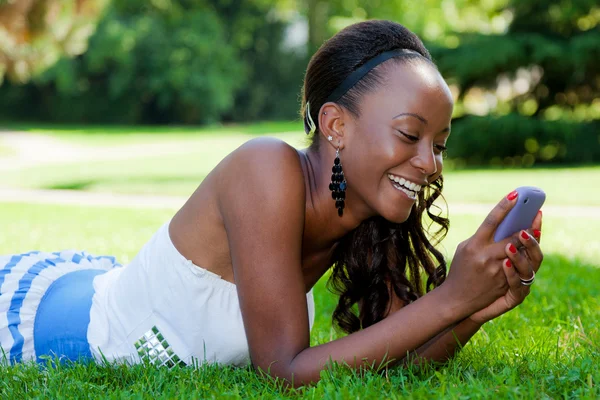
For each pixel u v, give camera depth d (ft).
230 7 137.69
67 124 128.77
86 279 9.37
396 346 7.19
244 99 139.23
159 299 8.32
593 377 7.39
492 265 6.79
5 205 34.99
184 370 8.00
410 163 7.14
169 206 35.27
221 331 8.18
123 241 21.86
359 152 7.27
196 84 125.18
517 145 58.90
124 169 57.31
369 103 7.18
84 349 8.70
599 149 59.00
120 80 124.77
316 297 13.85
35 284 9.12
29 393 7.52
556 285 14.38
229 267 8.06
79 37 65.46
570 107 63.16
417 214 8.41
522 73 61.11
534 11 60.18
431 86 7.09
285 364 7.44
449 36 61.77
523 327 10.73
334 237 8.11
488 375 7.77
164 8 128.26
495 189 39.37
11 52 62.23
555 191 38.09
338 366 7.26
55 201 37.76
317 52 7.64
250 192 7.52
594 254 19.85
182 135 103.76
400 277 8.52
